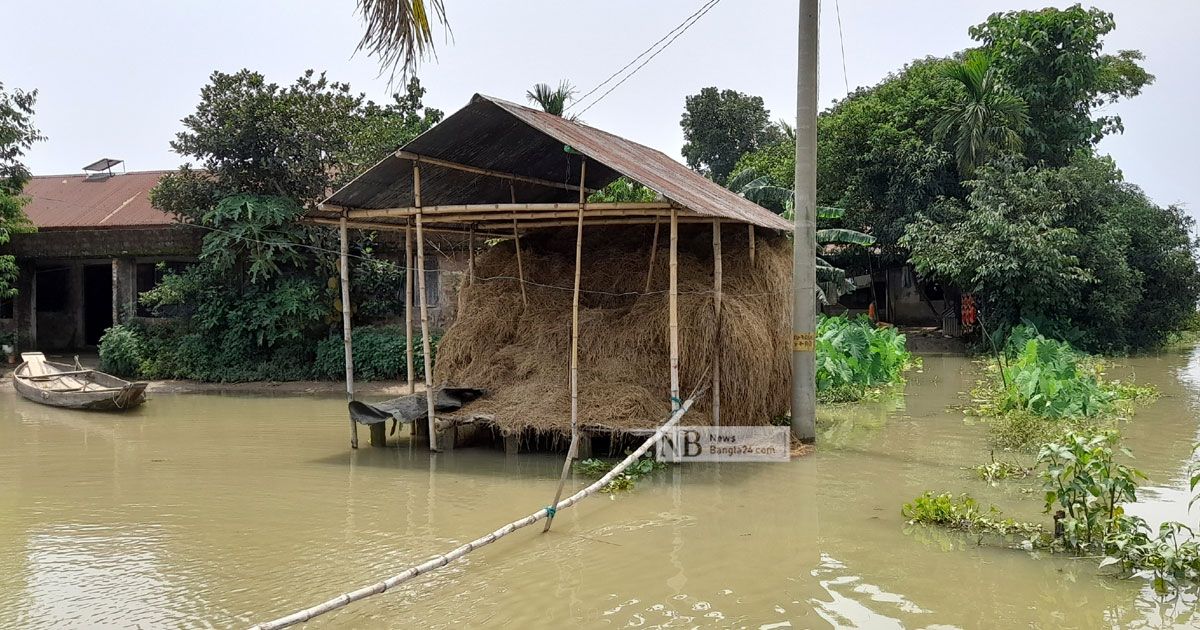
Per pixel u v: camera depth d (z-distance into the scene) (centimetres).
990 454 1044
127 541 708
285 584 602
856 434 1198
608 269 1207
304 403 1605
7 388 1781
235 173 1859
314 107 1872
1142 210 2730
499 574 616
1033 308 2414
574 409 972
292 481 931
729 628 516
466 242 1802
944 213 2559
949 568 623
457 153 1091
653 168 1220
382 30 615
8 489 899
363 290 1955
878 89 3083
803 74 1123
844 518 762
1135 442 1070
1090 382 1355
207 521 770
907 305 3197
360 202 1118
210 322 1848
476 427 1159
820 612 540
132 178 2523
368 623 528
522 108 1055
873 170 2720
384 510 805
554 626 522
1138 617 529
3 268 1959
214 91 1855
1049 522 734
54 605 564
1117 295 2475
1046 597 563
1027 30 2734
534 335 1155
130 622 536
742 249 1187
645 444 898
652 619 531
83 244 2102
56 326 2450
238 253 1836
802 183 1130
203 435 1242
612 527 738
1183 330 3362
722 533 718
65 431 1277
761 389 1089
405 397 1163
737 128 4103
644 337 1070
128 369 1944
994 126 2523
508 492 874
